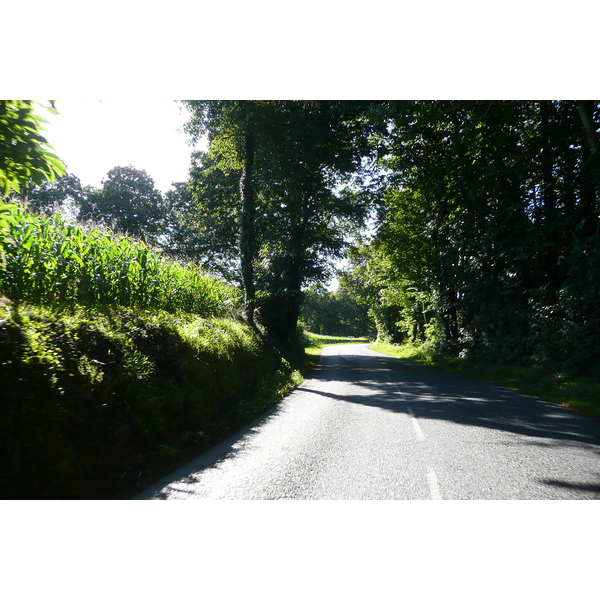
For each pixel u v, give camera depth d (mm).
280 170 19812
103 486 4184
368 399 10031
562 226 15922
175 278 11961
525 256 16703
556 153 16734
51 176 4125
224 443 5988
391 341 53188
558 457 5074
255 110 18562
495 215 18328
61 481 3873
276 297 22047
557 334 14258
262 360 13562
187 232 36531
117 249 9164
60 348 5102
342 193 26688
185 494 4051
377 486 4188
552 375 12508
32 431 3988
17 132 3826
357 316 116812
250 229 20766
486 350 19688
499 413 7988
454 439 5984
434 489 4090
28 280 6707
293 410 8617
